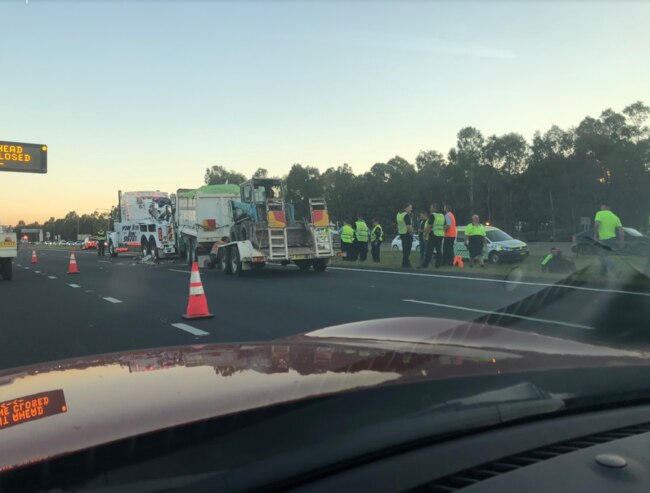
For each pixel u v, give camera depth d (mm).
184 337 7227
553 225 72688
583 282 4418
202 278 16078
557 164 71688
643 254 5777
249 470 1154
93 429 1123
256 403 1270
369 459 1300
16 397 1473
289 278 15391
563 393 1743
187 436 1123
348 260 22969
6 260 16953
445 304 9750
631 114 70500
